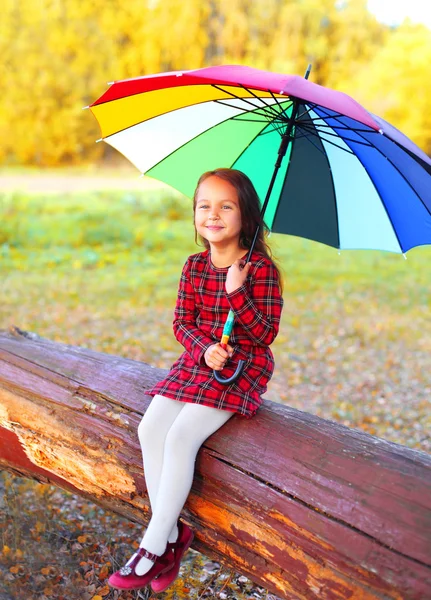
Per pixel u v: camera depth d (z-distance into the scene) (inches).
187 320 100.6
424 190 97.0
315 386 261.1
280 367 283.6
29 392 118.5
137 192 709.9
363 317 374.3
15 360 124.9
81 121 876.6
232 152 116.3
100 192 694.5
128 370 117.0
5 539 127.2
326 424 96.8
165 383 97.3
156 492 94.5
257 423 96.7
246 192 95.8
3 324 316.2
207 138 115.3
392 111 823.1
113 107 107.4
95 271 451.2
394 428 218.2
